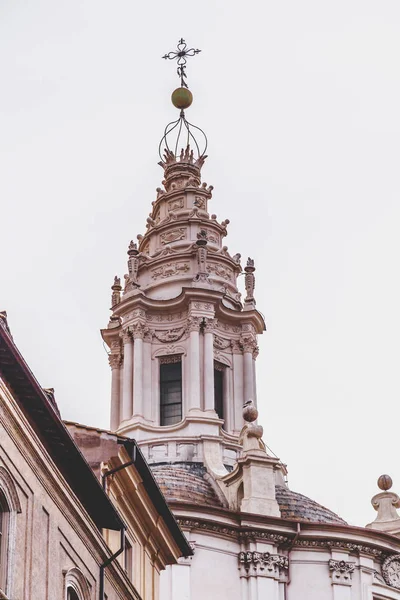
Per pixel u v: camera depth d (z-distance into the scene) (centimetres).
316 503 7606
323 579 7112
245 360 8600
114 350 8719
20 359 3625
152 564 5162
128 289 8756
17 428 3716
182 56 9800
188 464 7944
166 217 9156
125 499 4850
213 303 8550
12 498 3675
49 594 3878
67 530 4084
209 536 7038
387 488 8012
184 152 9500
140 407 8306
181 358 8475
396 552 7306
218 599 6912
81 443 4703
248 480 7275
